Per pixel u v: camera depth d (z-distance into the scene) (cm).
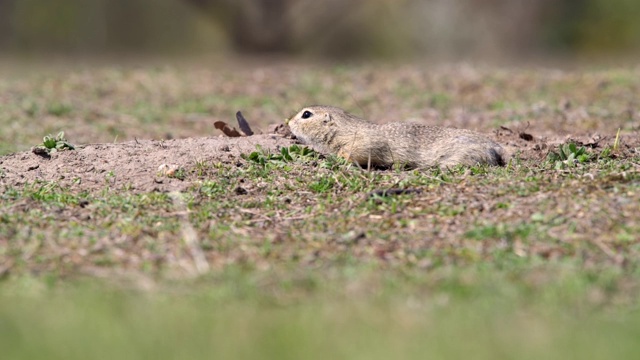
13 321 799
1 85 2488
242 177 1239
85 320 794
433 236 1021
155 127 1984
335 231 1047
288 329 770
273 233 1044
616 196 1105
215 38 5572
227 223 1077
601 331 762
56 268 944
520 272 909
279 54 4647
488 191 1145
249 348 730
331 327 777
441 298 848
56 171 1286
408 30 5381
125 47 5531
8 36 5322
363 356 706
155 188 1202
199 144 1361
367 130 1324
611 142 1498
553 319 795
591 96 2161
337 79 2550
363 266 935
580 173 1216
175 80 2586
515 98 2178
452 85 2389
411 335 755
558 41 5088
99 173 1274
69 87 2445
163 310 821
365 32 5297
